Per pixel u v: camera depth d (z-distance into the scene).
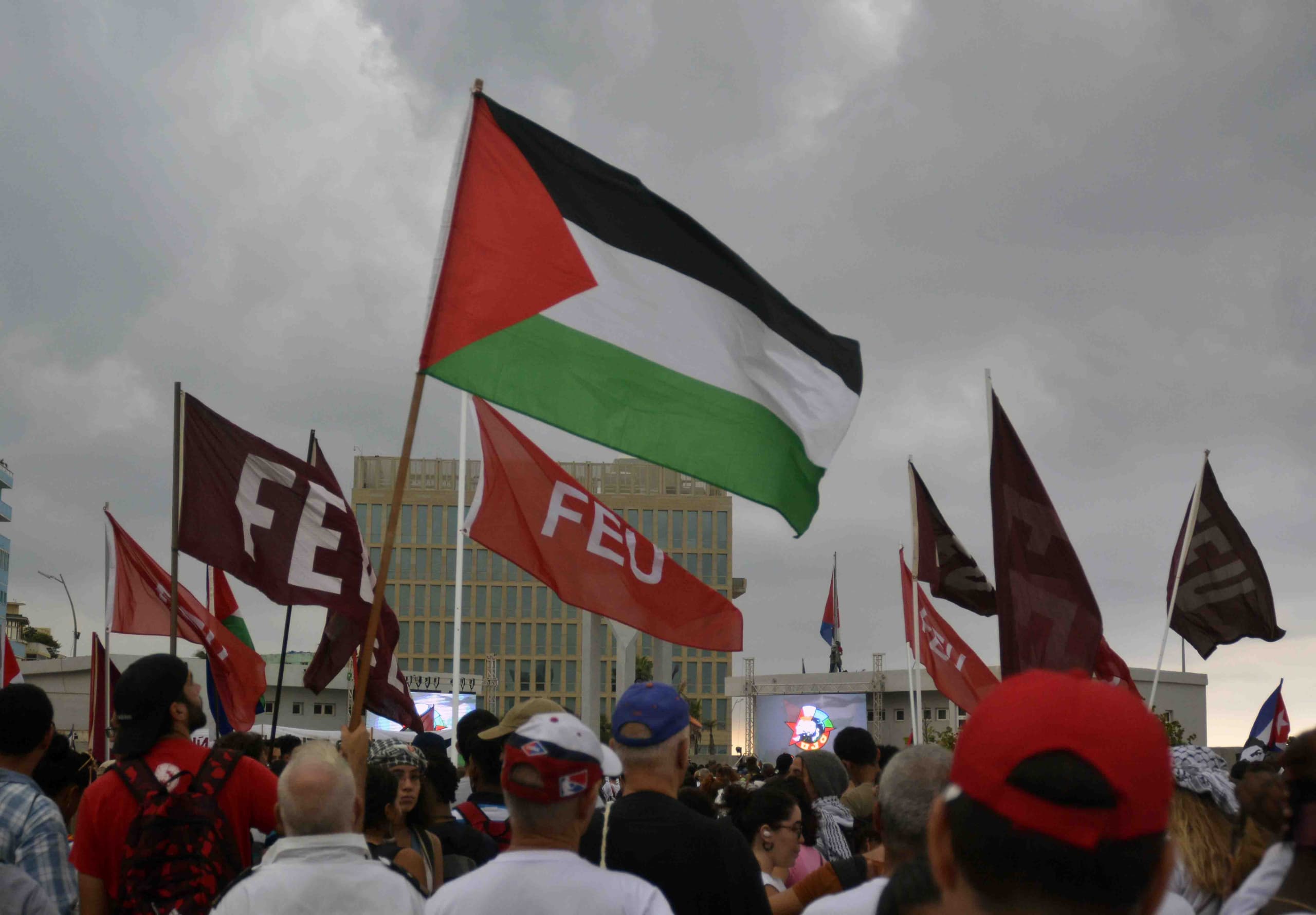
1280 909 3.32
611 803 5.28
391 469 123.50
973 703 15.92
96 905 5.66
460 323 7.86
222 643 15.04
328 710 94.25
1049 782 1.77
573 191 8.34
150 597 15.38
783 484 8.80
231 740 9.27
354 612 12.27
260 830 5.91
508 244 8.08
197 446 11.70
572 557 10.73
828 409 8.92
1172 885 5.42
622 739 5.27
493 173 8.12
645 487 123.62
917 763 4.31
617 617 10.78
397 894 4.65
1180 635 15.16
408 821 7.07
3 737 6.20
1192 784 5.68
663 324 8.45
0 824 5.91
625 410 8.25
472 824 7.51
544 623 121.50
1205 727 82.25
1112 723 1.81
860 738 9.55
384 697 13.91
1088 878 1.78
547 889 4.08
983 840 1.82
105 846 5.66
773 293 8.74
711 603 11.12
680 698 5.39
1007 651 11.28
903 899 2.69
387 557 6.67
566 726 4.29
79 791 8.56
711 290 8.61
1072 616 11.45
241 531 11.76
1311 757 3.34
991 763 1.83
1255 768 5.45
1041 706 1.84
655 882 4.97
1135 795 1.78
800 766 9.69
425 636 120.19
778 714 101.62
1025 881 1.79
